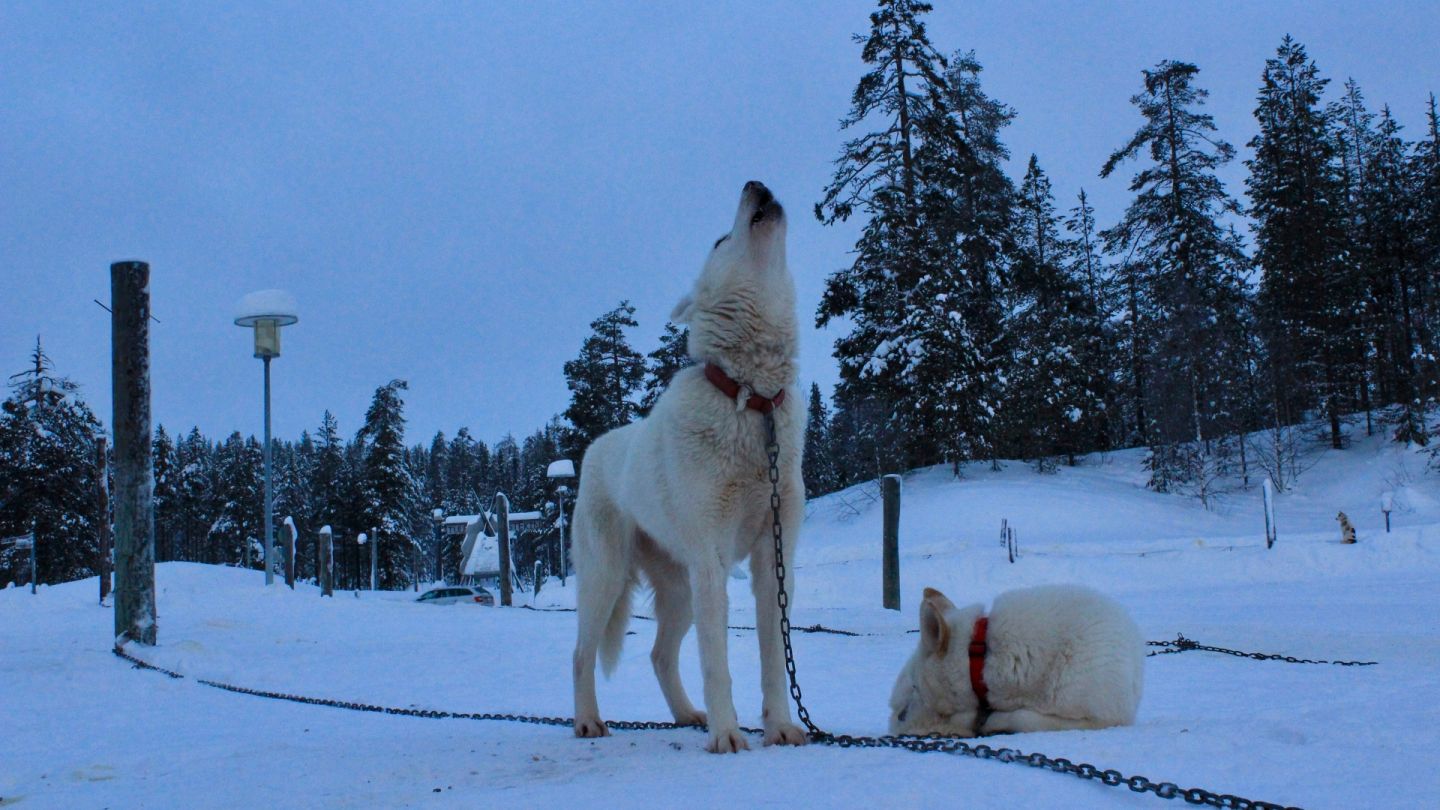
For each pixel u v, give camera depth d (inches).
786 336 165.5
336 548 2586.1
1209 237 1510.8
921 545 906.1
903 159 1325.0
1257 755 120.9
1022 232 1684.3
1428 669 234.2
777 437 164.2
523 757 154.9
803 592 750.5
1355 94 2001.7
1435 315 1432.1
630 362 1969.7
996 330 1482.5
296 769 148.6
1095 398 1755.7
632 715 225.6
